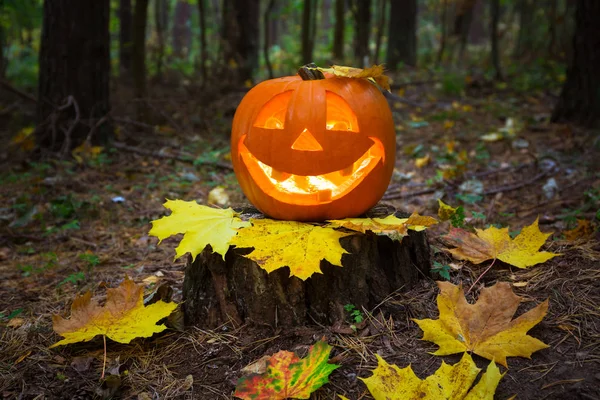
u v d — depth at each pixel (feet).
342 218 2.81
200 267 2.79
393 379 2.13
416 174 5.84
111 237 4.46
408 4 14.46
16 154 6.63
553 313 2.61
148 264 3.84
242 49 11.80
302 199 2.73
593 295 2.69
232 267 2.71
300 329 2.60
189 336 2.71
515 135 6.77
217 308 2.76
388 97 9.64
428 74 12.89
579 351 2.34
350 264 2.65
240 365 2.47
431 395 2.07
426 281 2.93
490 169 5.69
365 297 2.69
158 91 11.04
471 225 3.98
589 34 6.76
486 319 2.44
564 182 4.96
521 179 5.26
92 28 6.45
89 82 6.50
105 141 6.73
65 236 4.46
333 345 2.50
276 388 2.16
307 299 2.65
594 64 6.77
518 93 10.07
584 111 6.89
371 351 2.47
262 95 2.73
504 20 23.61
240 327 2.69
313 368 2.22
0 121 9.06
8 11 11.18
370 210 3.04
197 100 9.32
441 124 8.17
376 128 2.68
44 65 6.44
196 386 2.38
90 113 6.54
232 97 10.13
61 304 3.27
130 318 2.62
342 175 2.66
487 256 3.01
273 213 2.81
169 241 4.34
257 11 12.06
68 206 4.91
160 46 12.48
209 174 5.97
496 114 8.48
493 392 2.04
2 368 2.53
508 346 2.32
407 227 2.64
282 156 2.60
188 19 26.25
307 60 11.48
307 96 2.62
